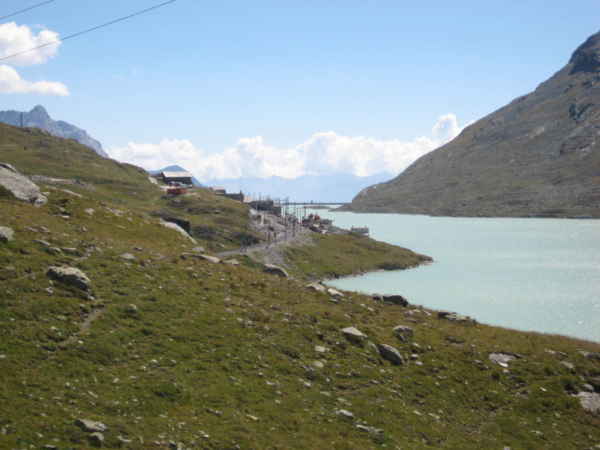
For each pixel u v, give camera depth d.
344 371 29.59
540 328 97.94
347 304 42.44
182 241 56.88
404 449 22.69
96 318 27.08
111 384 21.91
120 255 38.19
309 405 24.80
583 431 28.62
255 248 160.00
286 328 32.94
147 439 18.56
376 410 25.86
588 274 177.25
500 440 26.20
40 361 21.84
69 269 30.11
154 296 32.03
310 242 195.00
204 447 19.12
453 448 24.23
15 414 17.62
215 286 38.03
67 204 50.22
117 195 186.75
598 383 34.31
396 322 40.81
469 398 30.41
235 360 27.06
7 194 44.78
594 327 99.06
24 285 27.25
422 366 32.81
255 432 21.03
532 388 32.78
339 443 21.66
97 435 17.53
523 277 170.38
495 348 38.53
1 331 22.64
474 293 138.38
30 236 35.06
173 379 23.42
